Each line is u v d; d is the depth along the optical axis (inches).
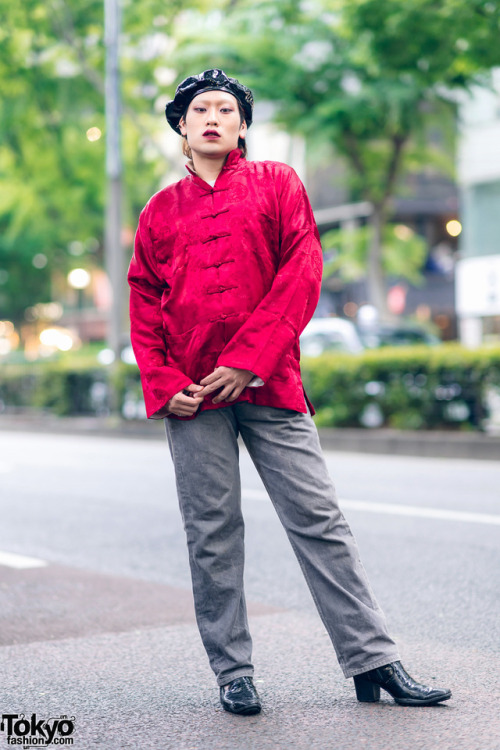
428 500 365.1
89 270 1492.4
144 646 180.7
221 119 139.3
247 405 139.2
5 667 167.8
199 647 179.3
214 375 135.1
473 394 575.5
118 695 150.9
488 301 935.0
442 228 1748.3
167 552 278.7
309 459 139.1
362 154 943.7
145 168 1151.6
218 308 137.8
